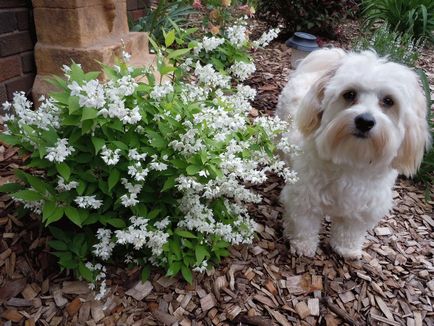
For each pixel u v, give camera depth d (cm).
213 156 43
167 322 49
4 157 64
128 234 44
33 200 42
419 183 82
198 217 48
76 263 48
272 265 58
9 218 55
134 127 44
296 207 58
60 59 74
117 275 52
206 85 52
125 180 43
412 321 54
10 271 50
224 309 51
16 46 72
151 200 48
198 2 107
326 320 52
